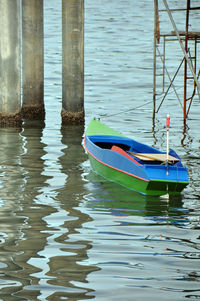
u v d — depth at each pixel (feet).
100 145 83.15
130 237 53.72
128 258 48.91
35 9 105.09
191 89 138.62
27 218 58.18
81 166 78.48
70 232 54.60
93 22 262.47
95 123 90.43
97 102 124.67
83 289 43.29
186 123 107.24
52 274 45.65
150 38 220.84
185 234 54.80
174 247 51.47
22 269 46.44
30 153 84.17
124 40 215.72
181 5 329.72
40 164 78.48
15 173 73.92
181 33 103.30
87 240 52.75
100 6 326.24
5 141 91.09
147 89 139.23
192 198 66.28
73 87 103.14
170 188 67.05
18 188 67.87
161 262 48.19
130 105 122.42
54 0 348.79
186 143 91.97
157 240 53.11
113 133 86.84
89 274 45.80
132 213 60.70
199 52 189.88
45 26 246.47
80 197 65.57
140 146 80.89
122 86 142.10
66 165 78.59
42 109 109.91
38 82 108.17
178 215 60.44
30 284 43.98
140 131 100.07
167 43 208.44
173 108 120.26
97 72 158.51
